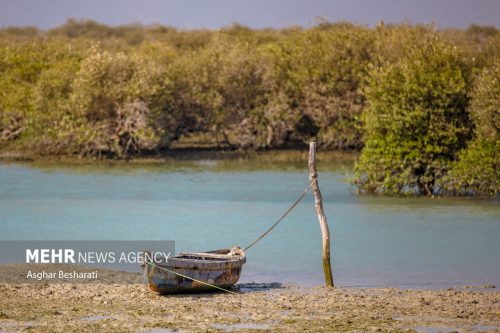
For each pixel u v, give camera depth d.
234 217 47.28
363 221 46.00
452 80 52.56
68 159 73.69
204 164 71.81
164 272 29.52
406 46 75.69
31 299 29.06
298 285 32.03
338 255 37.84
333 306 28.20
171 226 44.41
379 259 36.97
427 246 39.62
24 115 79.31
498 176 50.59
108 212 48.72
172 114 80.19
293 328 25.41
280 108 79.94
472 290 31.33
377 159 53.62
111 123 74.56
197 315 26.97
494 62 62.25
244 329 25.28
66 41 123.31
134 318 26.56
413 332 25.02
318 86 80.19
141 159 74.31
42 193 55.75
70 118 74.94
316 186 32.25
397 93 53.69
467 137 53.38
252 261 36.56
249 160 74.50
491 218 46.50
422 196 53.81
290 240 41.22
